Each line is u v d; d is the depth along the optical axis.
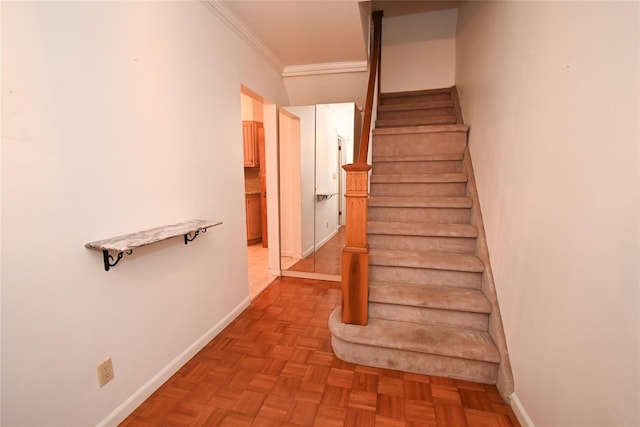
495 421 1.38
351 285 1.84
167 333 1.67
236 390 1.59
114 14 1.31
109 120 1.30
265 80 2.91
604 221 0.88
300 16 2.25
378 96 3.45
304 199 3.45
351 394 1.55
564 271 1.07
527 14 1.42
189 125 1.81
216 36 2.07
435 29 3.71
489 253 1.88
